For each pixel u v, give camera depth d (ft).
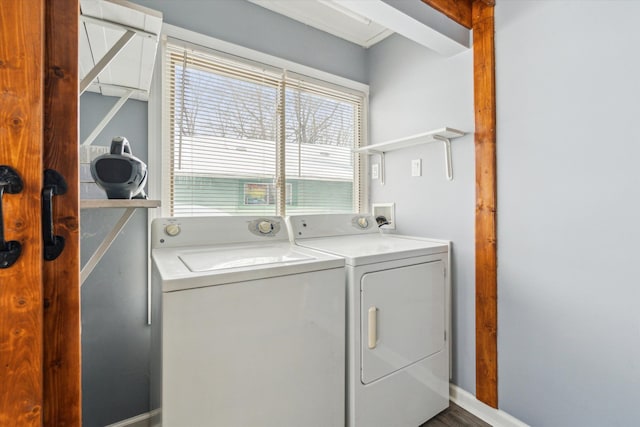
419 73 6.71
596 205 4.09
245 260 4.02
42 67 1.85
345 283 4.33
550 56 4.53
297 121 7.04
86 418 4.73
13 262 1.78
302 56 6.97
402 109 7.13
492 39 5.21
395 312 4.78
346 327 4.35
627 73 3.81
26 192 1.80
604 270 4.03
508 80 5.04
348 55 7.75
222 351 3.27
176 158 5.58
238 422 3.36
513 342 5.01
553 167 4.51
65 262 1.99
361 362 4.36
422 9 5.00
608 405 3.98
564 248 4.40
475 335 5.57
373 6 4.61
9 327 1.79
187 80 5.66
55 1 1.95
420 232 6.64
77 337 2.02
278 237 5.74
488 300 5.29
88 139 4.52
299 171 7.07
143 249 5.16
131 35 3.41
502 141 5.13
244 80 6.29
